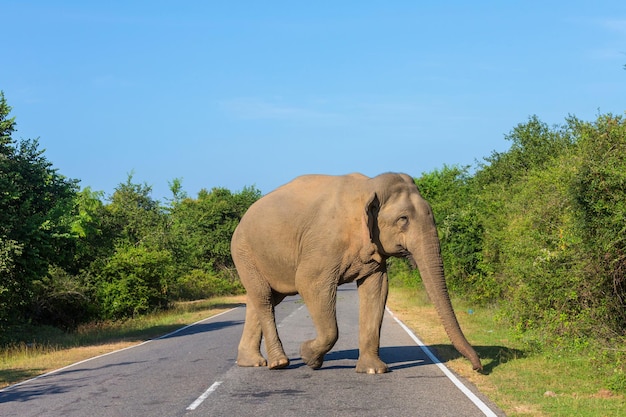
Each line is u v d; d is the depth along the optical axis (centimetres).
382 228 1162
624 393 968
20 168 2075
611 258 1115
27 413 903
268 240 1234
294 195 1232
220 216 6372
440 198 4256
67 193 2247
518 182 2619
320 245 1171
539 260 1364
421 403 890
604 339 1169
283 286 1249
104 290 2905
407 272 4547
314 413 841
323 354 1207
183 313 3219
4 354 1850
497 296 2411
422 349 1505
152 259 3084
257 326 1310
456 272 2833
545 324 1362
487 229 2481
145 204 4666
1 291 1938
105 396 1006
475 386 1028
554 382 1064
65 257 2206
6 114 2069
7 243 1870
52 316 2736
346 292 4784
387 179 1173
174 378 1159
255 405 902
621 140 1124
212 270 6069
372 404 890
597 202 1080
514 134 3312
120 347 1850
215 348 1625
